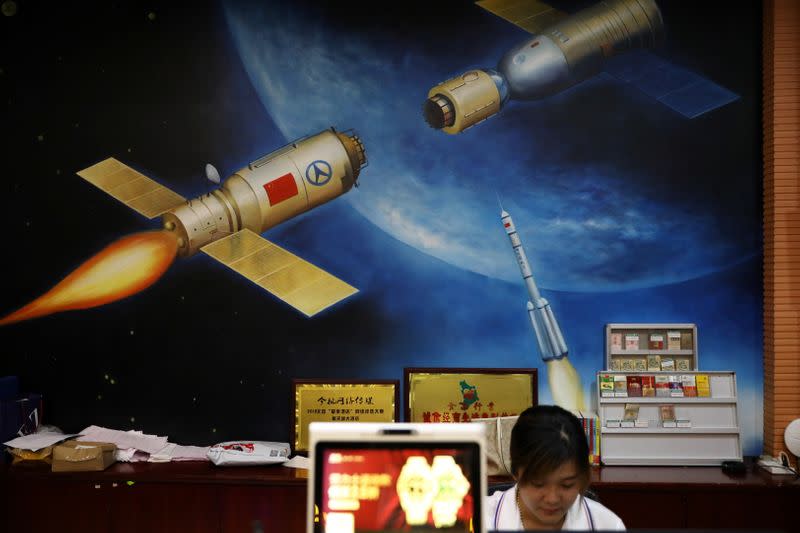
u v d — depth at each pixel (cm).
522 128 496
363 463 164
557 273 496
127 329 507
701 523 432
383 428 165
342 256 503
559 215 496
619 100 495
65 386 508
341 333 502
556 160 496
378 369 501
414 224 500
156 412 505
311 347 503
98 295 507
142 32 506
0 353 508
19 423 482
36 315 509
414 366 500
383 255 501
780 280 472
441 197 498
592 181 495
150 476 448
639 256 495
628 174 495
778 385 471
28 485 453
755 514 432
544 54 493
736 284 494
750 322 493
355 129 501
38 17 507
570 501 225
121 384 507
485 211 498
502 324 497
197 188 504
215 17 504
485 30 496
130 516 450
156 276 505
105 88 508
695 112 494
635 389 474
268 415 504
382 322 501
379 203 501
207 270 505
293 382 487
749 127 493
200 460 478
